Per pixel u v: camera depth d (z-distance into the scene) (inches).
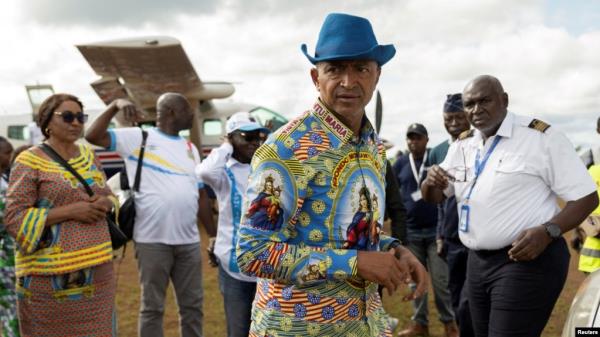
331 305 56.5
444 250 157.6
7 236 135.2
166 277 139.2
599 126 154.2
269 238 54.2
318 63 57.5
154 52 553.3
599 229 121.2
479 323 108.1
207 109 628.4
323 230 56.2
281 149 54.7
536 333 97.5
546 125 98.8
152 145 141.9
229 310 126.3
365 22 56.2
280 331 56.3
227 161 130.7
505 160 99.7
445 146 161.0
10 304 136.3
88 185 110.1
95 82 633.6
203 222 156.1
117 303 216.1
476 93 100.3
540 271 95.2
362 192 57.8
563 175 95.5
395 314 197.6
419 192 169.0
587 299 69.7
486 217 100.5
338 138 56.9
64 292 102.4
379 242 63.5
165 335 177.8
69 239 103.0
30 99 696.4
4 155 151.4
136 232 137.4
